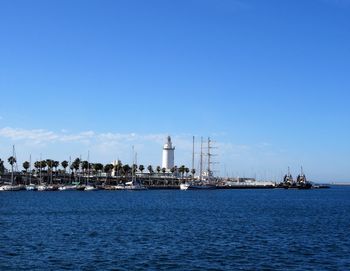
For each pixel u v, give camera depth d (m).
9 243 60.94
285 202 182.00
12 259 49.97
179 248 57.97
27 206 139.62
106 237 67.44
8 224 85.25
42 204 150.50
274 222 93.25
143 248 57.72
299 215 113.31
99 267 46.44
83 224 85.94
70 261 49.12
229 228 80.81
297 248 58.78
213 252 55.34
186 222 91.44
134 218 100.06
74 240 64.12
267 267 47.31
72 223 87.75
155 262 49.16
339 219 102.12
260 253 54.94
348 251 56.91
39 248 57.06
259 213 118.94
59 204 151.12
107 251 55.34
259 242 63.56
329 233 74.81
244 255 53.56
